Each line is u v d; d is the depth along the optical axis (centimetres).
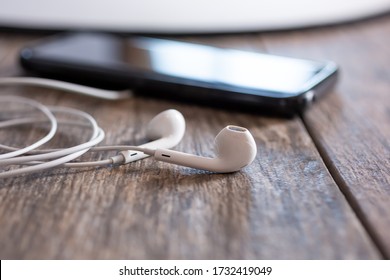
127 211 29
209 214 29
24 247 26
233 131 33
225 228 28
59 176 33
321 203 31
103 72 51
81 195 31
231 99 46
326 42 75
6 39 75
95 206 30
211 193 31
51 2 76
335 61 65
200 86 47
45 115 44
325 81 49
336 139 41
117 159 34
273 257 25
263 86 46
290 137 41
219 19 78
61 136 40
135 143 39
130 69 51
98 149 35
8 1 77
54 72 53
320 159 37
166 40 63
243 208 30
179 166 35
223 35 78
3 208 29
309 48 72
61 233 27
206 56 56
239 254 25
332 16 85
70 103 49
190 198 31
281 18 80
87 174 34
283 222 28
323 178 34
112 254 25
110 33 74
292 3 80
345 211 30
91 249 26
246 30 79
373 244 27
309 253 26
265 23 80
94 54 56
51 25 77
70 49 58
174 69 51
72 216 29
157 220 28
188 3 76
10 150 35
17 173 31
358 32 83
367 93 53
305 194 32
